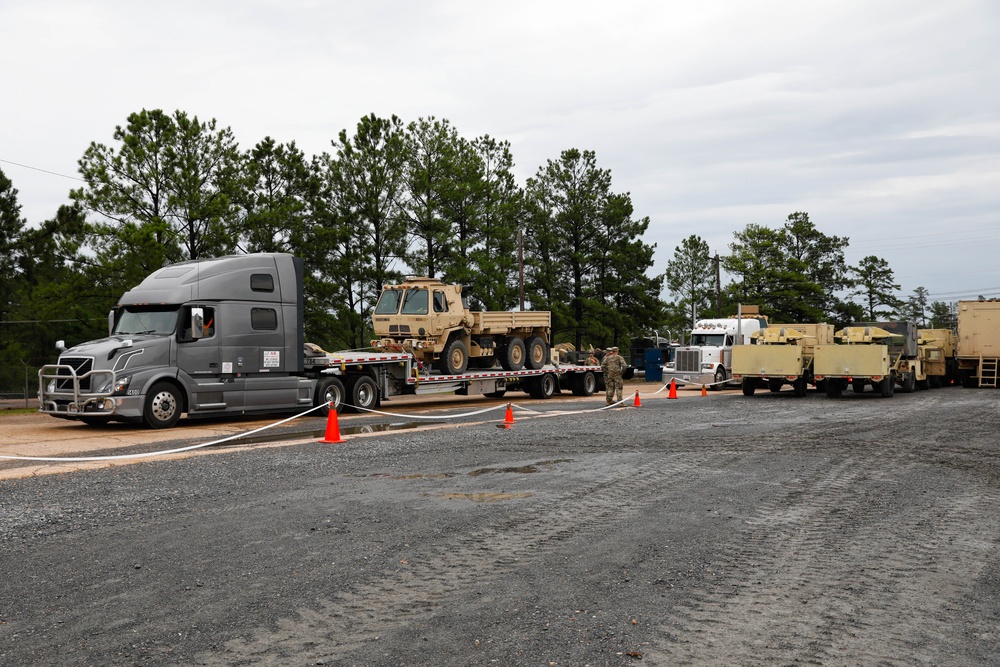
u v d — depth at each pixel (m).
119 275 24.80
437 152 34.03
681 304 74.62
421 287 22.84
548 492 8.96
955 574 5.91
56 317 24.50
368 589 5.48
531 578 5.74
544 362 26.25
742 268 54.91
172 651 4.41
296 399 18.58
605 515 7.79
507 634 4.66
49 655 4.36
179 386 16.78
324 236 29.89
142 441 14.30
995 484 9.59
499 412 20.34
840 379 25.70
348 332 30.77
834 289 61.53
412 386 21.78
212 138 27.83
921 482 9.69
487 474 10.18
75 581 5.66
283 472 10.34
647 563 6.14
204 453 12.33
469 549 6.51
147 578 5.72
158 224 24.72
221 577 5.74
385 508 8.06
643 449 12.57
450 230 33.59
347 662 4.27
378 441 13.75
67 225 25.28
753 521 7.57
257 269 18.06
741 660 4.32
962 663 4.30
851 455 11.89
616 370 22.05
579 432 14.99
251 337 17.80
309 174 31.11
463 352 23.61
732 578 5.77
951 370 33.75
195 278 17.08
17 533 7.03
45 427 17.19
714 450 12.44
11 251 25.86
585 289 43.62
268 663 4.26
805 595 5.41
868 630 4.77
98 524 7.38
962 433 14.80
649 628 4.77
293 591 5.43
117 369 15.86
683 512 7.95
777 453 12.11
